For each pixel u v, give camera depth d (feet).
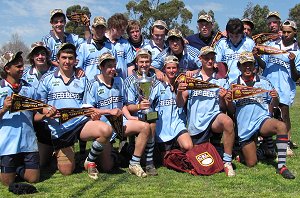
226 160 20.53
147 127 19.94
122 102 21.25
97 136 19.42
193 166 20.27
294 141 28.66
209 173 20.10
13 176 18.61
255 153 21.38
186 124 22.68
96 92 20.67
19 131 18.38
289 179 19.13
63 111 19.19
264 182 18.75
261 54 22.77
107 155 20.49
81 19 26.84
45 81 20.31
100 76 21.03
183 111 22.30
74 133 19.98
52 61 23.79
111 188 18.01
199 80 20.93
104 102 20.79
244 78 21.27
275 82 24.56
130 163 20.48
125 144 22.89
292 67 23.53
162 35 24.62
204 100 21.57
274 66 24.58
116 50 25.39
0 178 18.94
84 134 19.85
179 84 20.97
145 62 21.26
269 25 26.73
